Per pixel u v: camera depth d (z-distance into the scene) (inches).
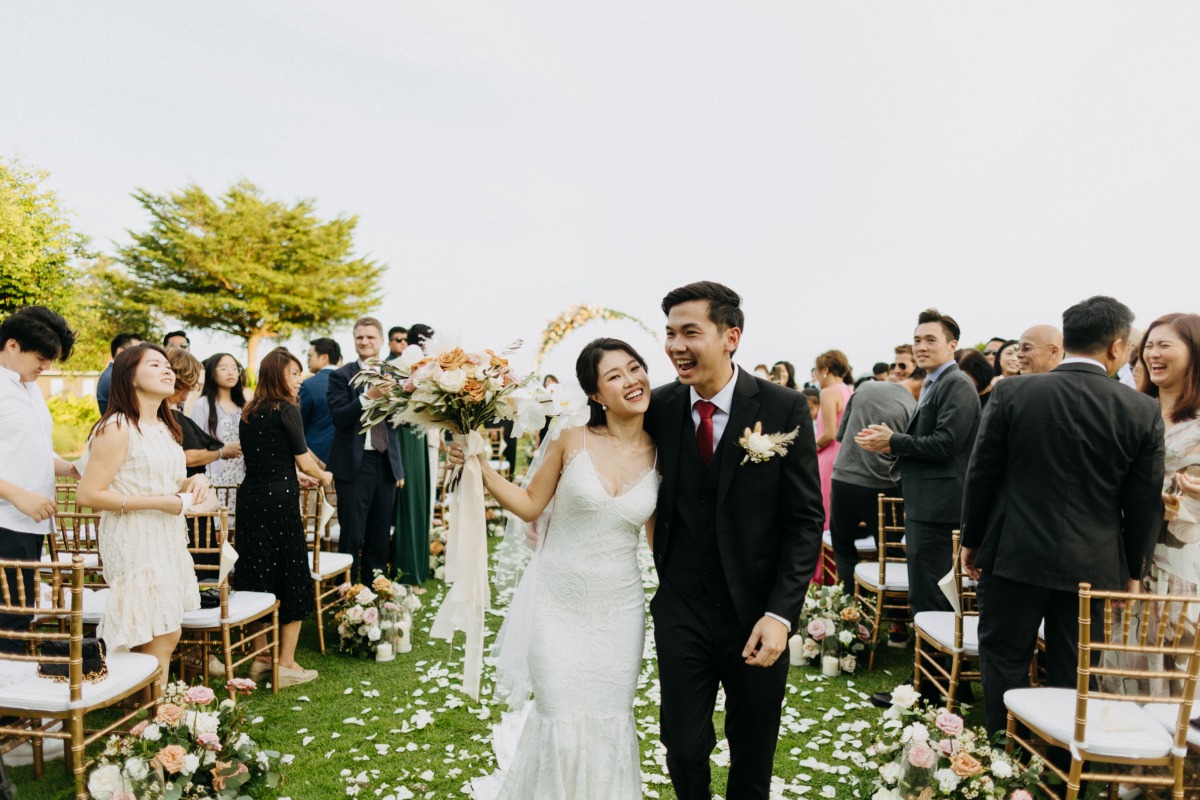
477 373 97.7
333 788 120.5
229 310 1537.9
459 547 106.2
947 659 166.1
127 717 114.9
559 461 105.3
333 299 1627.7
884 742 112.1
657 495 102.3
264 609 153.6
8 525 128.0
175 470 130.3
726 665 95.8
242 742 112.1
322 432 230.7
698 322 92.9
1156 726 99.3
